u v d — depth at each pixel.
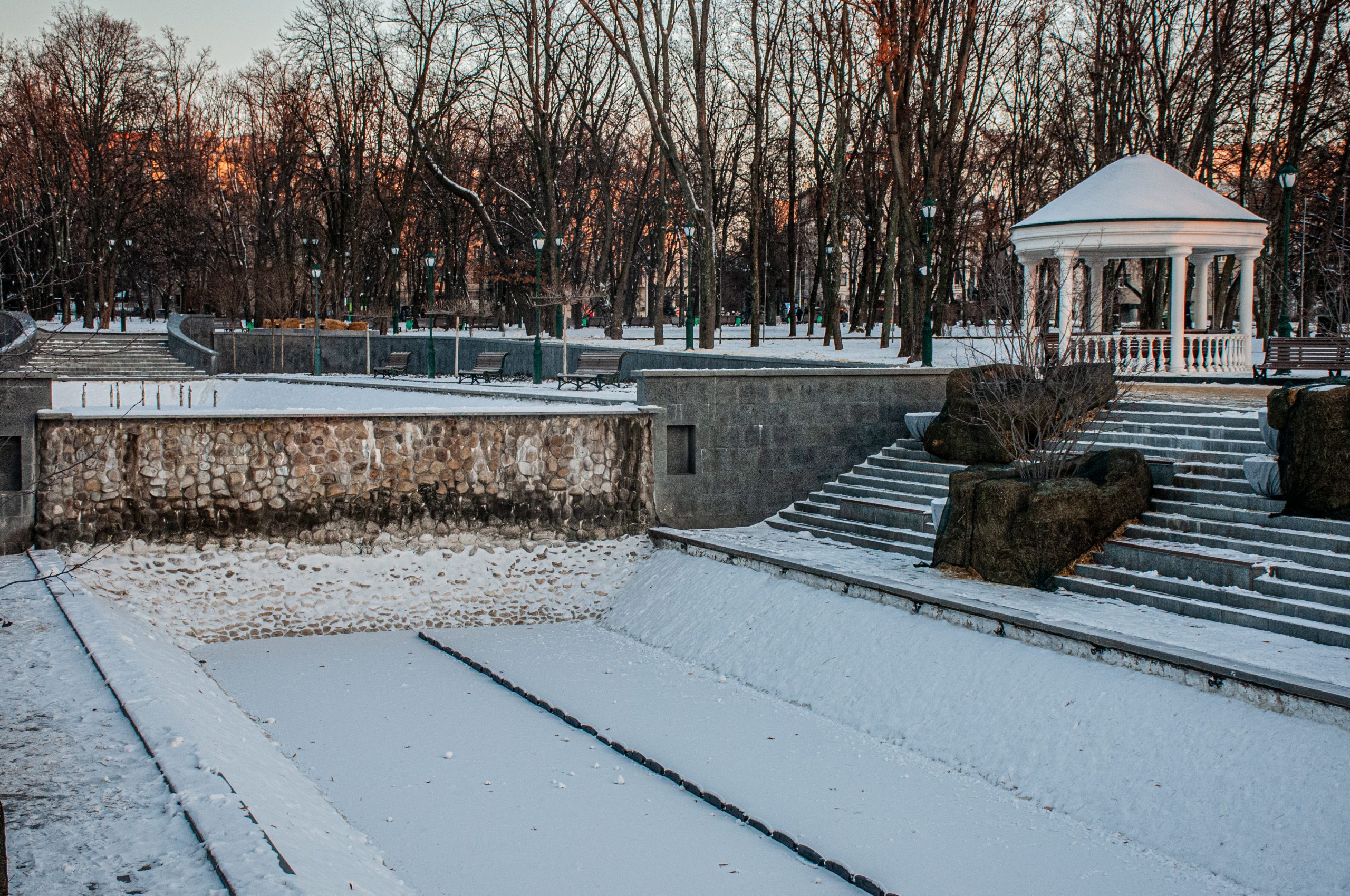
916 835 10.23
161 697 11.38
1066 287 24.22
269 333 46.53
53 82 48.59
